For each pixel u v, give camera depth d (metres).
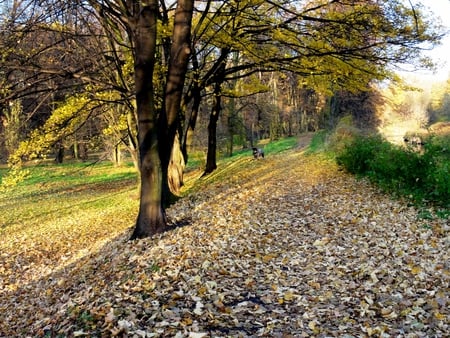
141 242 8.07
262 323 4.59
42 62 10.55
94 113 15.87
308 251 7.42
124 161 43.19
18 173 11.94
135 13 8.66
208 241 7.67
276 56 11.52
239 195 13.70
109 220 15.25
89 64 10.95
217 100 22.41
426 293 5.20
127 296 5.16
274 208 11.37
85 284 6.97
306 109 54.19
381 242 7.58
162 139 8.91
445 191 9.53
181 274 5.80
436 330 4.30
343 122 24.02
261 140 57.81
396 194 11.58
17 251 12.03
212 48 14.91
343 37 10.41
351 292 5.46
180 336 4.08
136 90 8.48
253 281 5.86
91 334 4.27
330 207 11.22
